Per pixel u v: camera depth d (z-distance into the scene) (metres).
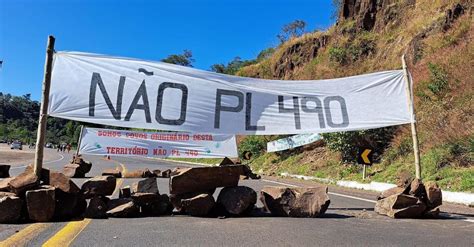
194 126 7.90
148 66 7.86
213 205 7.11
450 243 5.32
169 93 7.87
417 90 18.72
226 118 8.08
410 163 14.25
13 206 6.16
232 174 7.32
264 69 47.09
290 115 8.38
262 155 28.78
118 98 7.59
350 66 30.67
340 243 5.22
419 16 27.25
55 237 5.24
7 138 133.12
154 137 8.91
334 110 8.52
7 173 15.62
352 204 9.50
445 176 11.97
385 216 7.54
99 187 6.83
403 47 25.77
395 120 8.57
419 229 6.27
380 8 32.22
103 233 5.55
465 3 22.09
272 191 7.39
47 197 6.25
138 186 7.35
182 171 7.27
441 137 14.10
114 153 8.80
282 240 5.32
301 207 7.21
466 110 14.48
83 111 7.38
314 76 33.50
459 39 20.34
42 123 6.88
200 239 5.31
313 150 22.66
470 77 16.19
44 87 7.03
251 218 6.98
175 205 7.18
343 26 35.62
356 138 17.34
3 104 176.00
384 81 8.71
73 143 112.38
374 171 15.41
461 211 8.47
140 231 5.74
